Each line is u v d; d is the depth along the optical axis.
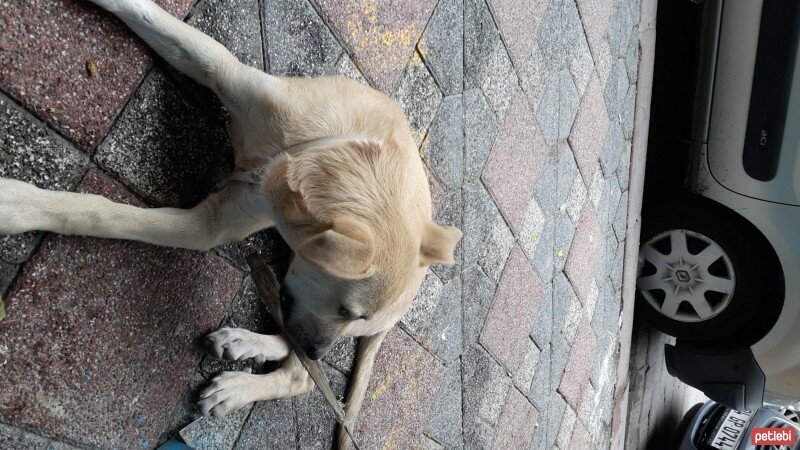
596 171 4.03
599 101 3.95
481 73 2.88
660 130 4.68
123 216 1.44
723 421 5.26
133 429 1.64
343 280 1.48
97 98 1.45
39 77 1.33
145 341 1.64
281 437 2.11
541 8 3.26
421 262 1.65
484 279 3.10
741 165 3.71
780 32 3.44
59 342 1.44
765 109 3.55
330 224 1.41
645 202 4.85
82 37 1.40
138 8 1.41
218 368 1.88
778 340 3.78
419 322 2.70
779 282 3.79
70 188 1.43
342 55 2.13
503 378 3.38
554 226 3.67
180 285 1.72
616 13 3.98
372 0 2.22
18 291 1.36
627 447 5.34
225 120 1.76
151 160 1.59
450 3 2.62
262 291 1.85
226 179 1.68
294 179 1.49
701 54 3.88
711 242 3.98
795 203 3.55
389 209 1.51
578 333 4.12
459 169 2.80
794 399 3.90
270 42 1.84
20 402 1.39
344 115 1.62
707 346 4.18
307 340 1.64
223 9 1.68
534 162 3.38
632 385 5.34
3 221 1.26
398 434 2.67
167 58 1.52
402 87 2.43
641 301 4.71
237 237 1.68
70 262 1.44
